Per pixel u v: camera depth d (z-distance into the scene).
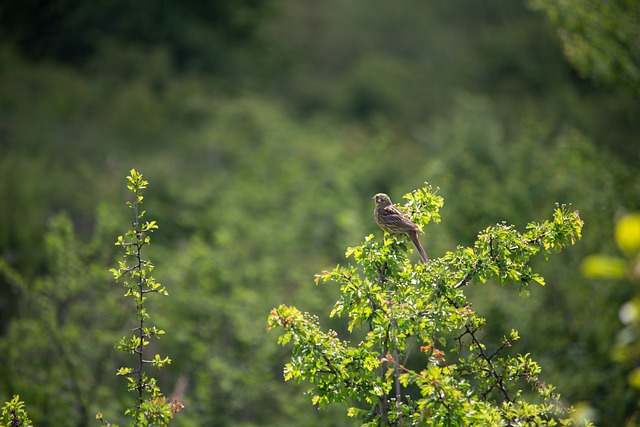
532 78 54.69
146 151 47.00
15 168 36.38
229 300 24.75
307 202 34.41
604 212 23.27
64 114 48.31
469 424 8.36
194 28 58.12
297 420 22.00
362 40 64.44
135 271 9.45
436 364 8.57
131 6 57.44
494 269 9.21
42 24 56.81
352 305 9.14
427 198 9.77
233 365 23.17
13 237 31.11
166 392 23.14
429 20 64.69
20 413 9.50
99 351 21.86
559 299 23.00
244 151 47.06
